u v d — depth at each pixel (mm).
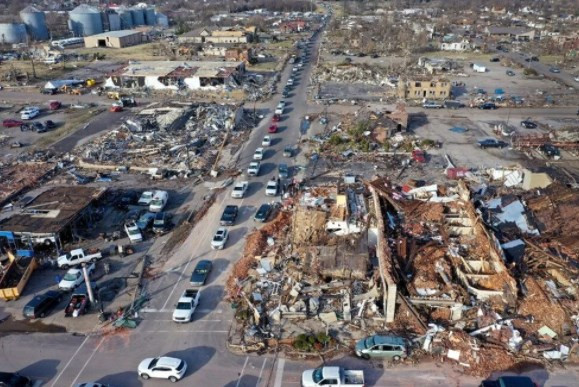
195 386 31266
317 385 30234
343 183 60844
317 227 47344
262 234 48438
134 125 80875
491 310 36688
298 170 66062
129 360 33562
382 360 33062
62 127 85188
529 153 72188
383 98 102750
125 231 50250
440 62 137000
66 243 48125
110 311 38594
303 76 126438
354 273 41188
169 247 47719
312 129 82875
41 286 42188
